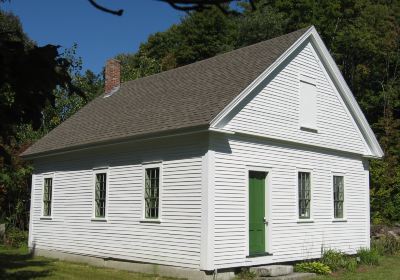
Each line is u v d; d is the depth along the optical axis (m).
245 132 14.18
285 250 15.31
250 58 16.55
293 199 15.84
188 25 45.53
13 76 3.04
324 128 17.44
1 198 23.98
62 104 30.22
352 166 18.97
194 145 13.70
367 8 40.81
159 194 14.57
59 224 19.03
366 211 19.44
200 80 17.03
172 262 13.88
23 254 20.41
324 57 17.53
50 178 20.06
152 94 18.73
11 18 24.20
